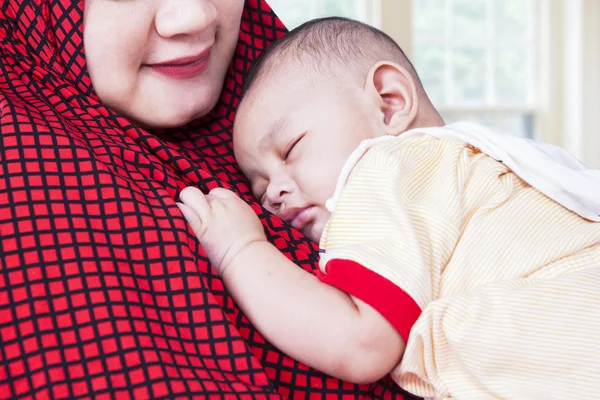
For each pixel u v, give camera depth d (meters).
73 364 0.64
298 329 0.74
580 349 0.75
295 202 1.01
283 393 0.74
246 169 1.08
